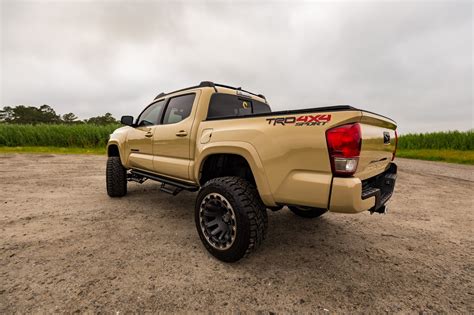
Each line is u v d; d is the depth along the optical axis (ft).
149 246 8.28
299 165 6.18
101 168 26.02
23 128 54.29
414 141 67.00
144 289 5.98
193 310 5.33
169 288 6.06
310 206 6.09
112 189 14.01
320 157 5.85
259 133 6.94
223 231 7.52
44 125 57.16
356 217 12.01
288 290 6.15
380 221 11.51
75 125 58.29
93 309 5.24
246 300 5.72
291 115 6.43
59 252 7.64
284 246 8.68
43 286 5.93
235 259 7.04
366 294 6.08
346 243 9.03
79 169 25.07
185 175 9.62
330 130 5.74
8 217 10.66
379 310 5.52
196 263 7.29
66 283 6.09
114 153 15.94
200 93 9.74
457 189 18.92
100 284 6.10
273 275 6.79
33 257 7.29
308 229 10.34
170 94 11.83
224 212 7.52
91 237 8.82
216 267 7.10
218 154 8.37
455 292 6.24
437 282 6.67
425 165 35.45
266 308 5.48
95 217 10.96
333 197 5.64
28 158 33.27
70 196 14.53
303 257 7.89
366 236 9.71
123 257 7.47
